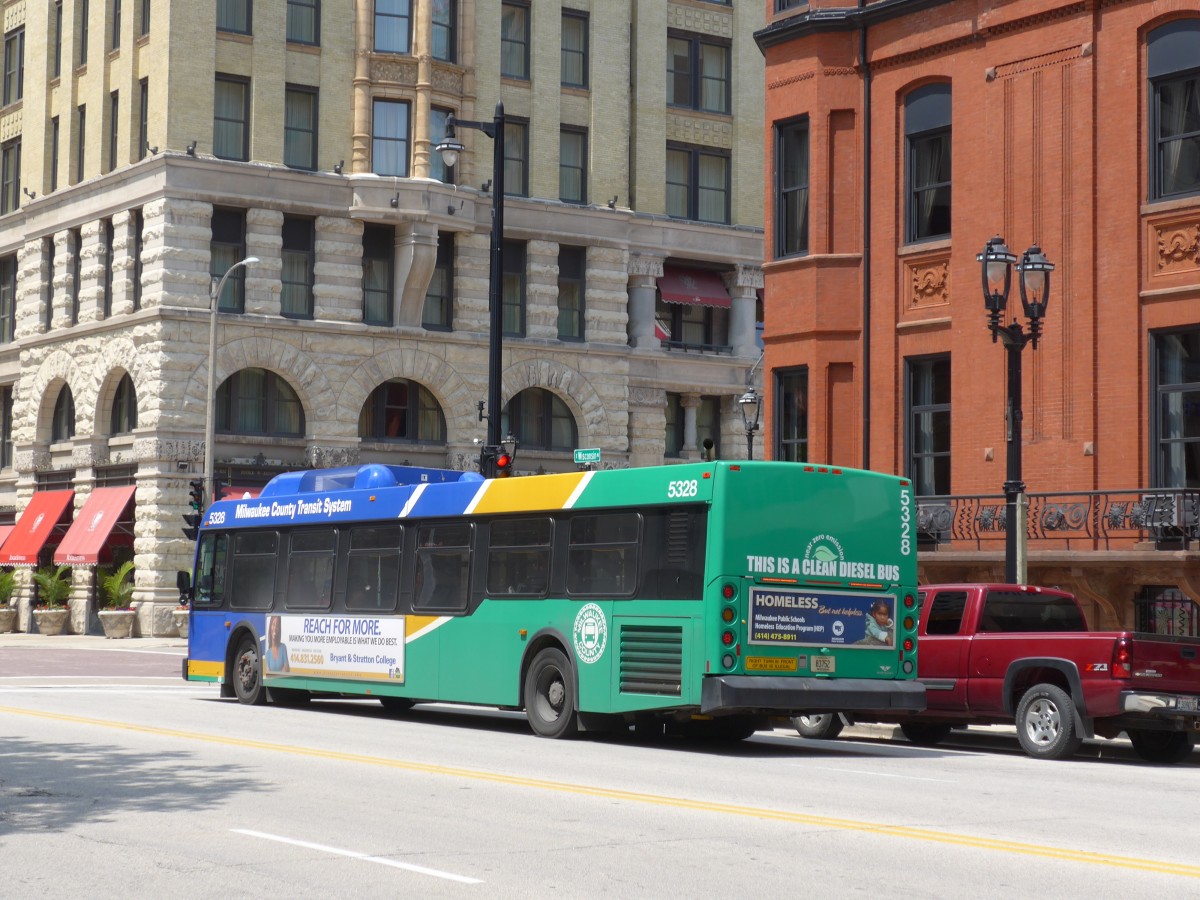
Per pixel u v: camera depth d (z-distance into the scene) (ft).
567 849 36.70
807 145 106.42
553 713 68.18
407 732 69.21
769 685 61.41
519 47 184.65
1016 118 95.04
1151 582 86.33
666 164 194.59
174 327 164.66
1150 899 31.09
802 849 36.81
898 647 65.67
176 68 165.07
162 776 50.44
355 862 34.94
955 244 98.32
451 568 74.43
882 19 102.83
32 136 189.26
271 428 171.22
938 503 97.35
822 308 104.27
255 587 87.76
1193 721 62.23
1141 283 88.99
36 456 186.91
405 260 173.78
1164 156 88.84
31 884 32.58
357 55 173.06
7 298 196.54
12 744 60.70
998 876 33.55
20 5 195.11
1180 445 87.30
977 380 96.32
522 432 185.37
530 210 182.60
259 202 167.73
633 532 65.31
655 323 192.24
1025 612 69.21
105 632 166.40
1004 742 74.54
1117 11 90.58
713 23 197.88
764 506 62.64
